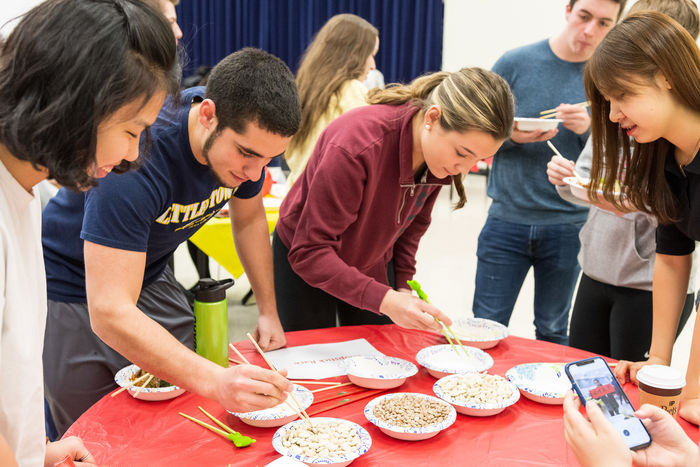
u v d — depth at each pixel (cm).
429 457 105
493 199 250
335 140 153
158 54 74
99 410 121
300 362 146
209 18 691
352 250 171
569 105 230
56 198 147
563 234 240
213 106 114
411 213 173
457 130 138
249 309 381
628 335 189
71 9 68
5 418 80
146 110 76
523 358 150
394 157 156
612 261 187
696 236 140
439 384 129
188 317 167
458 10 680
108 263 114
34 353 82
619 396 100
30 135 66
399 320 143
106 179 113
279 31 687
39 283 86
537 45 252
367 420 119
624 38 122
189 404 124
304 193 174
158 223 132
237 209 163
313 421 113
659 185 139
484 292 253
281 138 115
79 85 67
